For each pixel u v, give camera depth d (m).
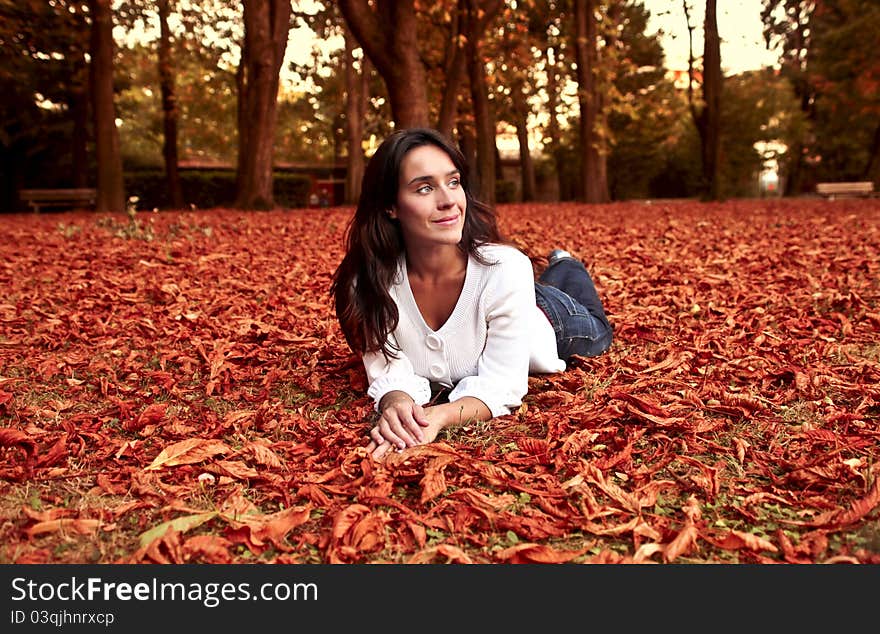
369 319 2.77
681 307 4.54
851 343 3.63
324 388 3.13
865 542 1.87
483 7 17.41
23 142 24.00
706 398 2.87
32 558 1.83
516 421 2.73
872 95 25.83
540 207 20.12
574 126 34.78
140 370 3.37
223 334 4.06
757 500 2.06
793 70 32.88
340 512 1.96
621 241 8.63
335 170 39.53
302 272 6.37
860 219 11.10
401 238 2.74
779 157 36.44
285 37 17.30
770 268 6.02
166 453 2.33
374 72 29.09
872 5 24.55
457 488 2.20
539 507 2.08
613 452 2.42
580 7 21.92
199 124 31.55
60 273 6.34
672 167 38.50
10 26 18.50
